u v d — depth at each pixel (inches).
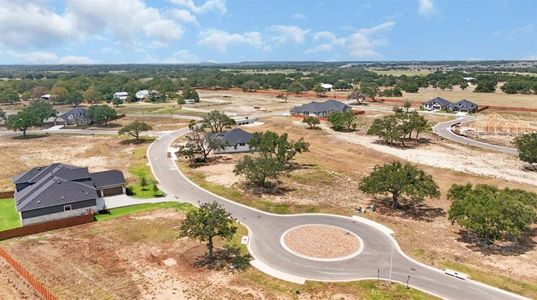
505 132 4244.6
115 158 3474.4
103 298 1401.3
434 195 2098.9
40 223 2011.6
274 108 6373.0
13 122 4394.7
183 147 3331.7
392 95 7534.5
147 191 2615.7
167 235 1932.8
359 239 1882.4
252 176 2583.7
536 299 1396.4
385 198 2453.2
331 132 4370.1
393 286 1481.3
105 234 1948.8
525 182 2682.1
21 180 2524.6
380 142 3863.2
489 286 1478.8
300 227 2030.0
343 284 1498.5
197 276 1557.6
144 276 1555.1
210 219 1632.6
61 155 3585.1
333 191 2578.7
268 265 1649.9
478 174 2851.9
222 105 6835.6
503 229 1705.2
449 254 1736.0
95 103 7534.5
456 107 5743.1
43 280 1521.9
